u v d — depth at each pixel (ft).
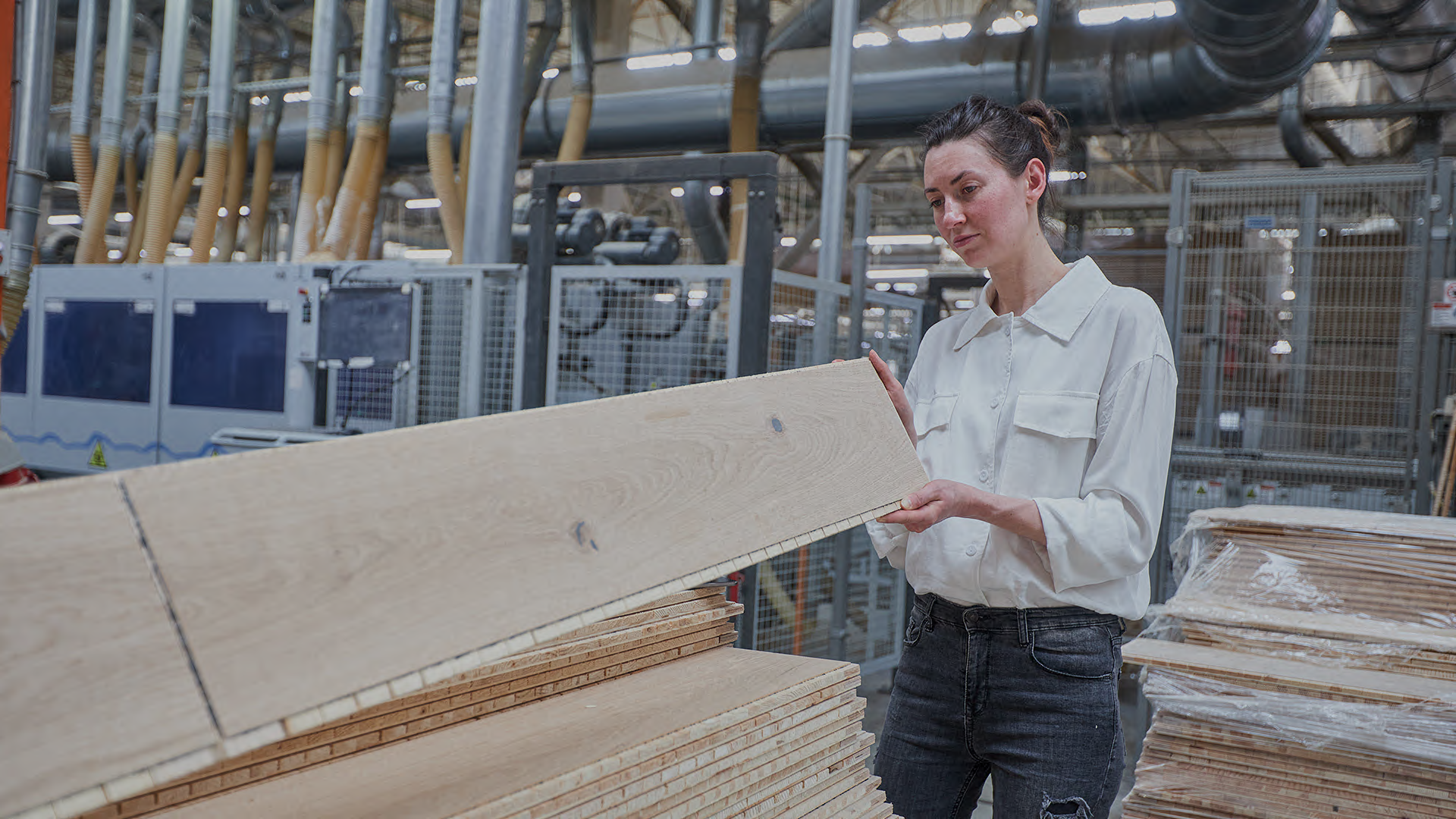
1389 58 25.81
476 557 2.28
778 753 3.40
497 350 13.67
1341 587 6.69
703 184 24.08
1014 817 4.51
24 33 18.34
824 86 22.34
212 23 21.65
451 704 2.99
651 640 3.76
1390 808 5.61
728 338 11.01
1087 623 4.51
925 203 42.75
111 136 23.11
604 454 2.70
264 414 15.74
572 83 24.02
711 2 23.89
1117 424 4.38
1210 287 14.67
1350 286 14.11
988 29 24.91
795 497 3.21
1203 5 16.49
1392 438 14.02
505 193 15.79
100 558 1.79
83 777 1.64
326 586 2.03
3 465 8.66
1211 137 36.94
